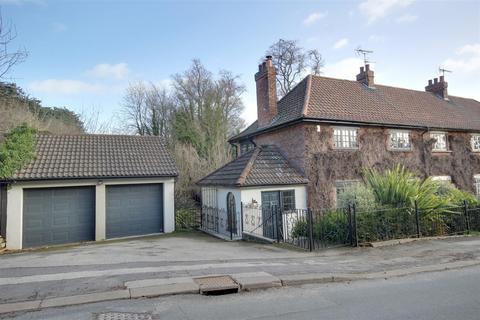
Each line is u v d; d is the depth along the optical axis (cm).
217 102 3775
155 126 3947
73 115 3406
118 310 534
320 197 1609
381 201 1262
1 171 1365
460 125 2153
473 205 1373
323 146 1653
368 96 2042
